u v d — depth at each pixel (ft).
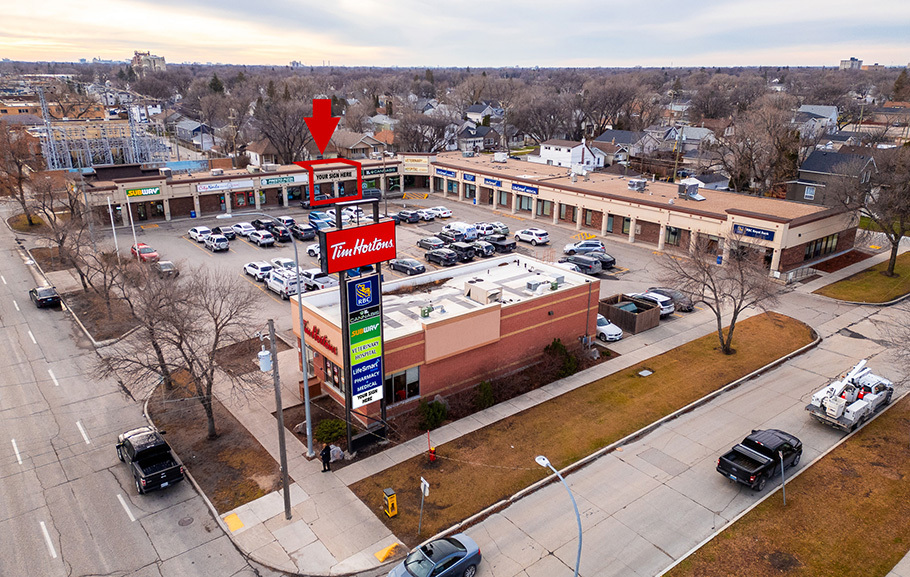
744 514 74.95
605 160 365.40
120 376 106.32
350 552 68.28
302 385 101.76
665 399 103.55
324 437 89.81
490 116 534.78
